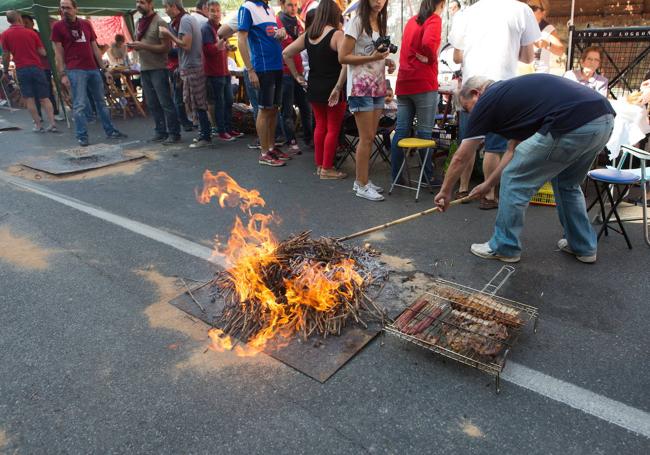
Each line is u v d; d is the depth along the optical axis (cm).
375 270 346
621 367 247
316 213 477
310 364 254
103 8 971
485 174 463
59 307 319
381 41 443
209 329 289
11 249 411
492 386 237
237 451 204
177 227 450
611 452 199
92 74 793
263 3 592
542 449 201
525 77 312
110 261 383
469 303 285
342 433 212
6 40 856
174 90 830
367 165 509
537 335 275
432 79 494
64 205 516
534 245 391
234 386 241
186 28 674
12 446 211
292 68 584
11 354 272
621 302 305
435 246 394
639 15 799
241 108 852
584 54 530
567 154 309
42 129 926
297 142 779
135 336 285
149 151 745
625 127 434
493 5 445
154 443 210
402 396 232
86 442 211
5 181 607
